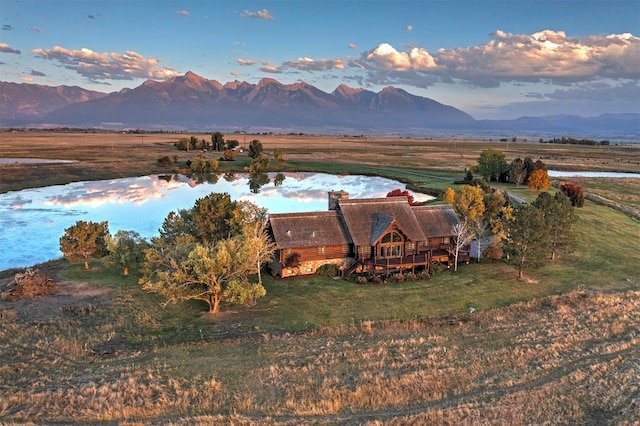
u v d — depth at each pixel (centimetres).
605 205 9275
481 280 5291
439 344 3662
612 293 4859
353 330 3978
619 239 6831
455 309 4497
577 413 2711
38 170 13250
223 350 3534
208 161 15775
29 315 4097
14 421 2541
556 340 3684
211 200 5897
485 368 3247
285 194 11069
